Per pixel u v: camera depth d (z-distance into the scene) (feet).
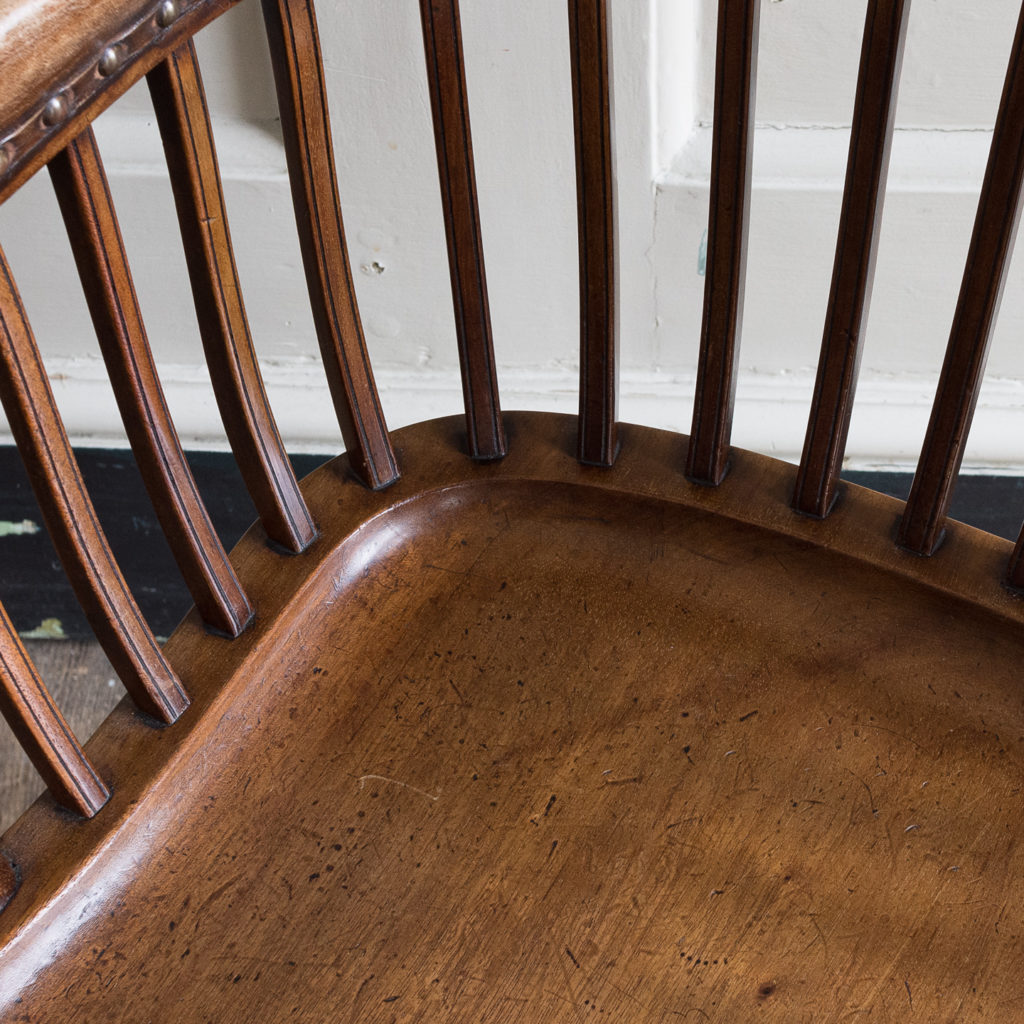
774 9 2.55
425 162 2.81
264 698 1.69
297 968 1.45
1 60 0.92
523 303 3.11
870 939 1.45
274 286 3.12
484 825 1.58
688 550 1.85
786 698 1.69
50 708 1.47
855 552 1.77
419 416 3.26
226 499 3.49
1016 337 3.03
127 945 1.47
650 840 1.55
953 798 1.57
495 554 1.89
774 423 3.14
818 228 2.82
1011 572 1.69
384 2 2.51
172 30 1.15
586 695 1.71
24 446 1.34
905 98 2.68
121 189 2.88
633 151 2.72
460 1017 1.40
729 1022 1.38
